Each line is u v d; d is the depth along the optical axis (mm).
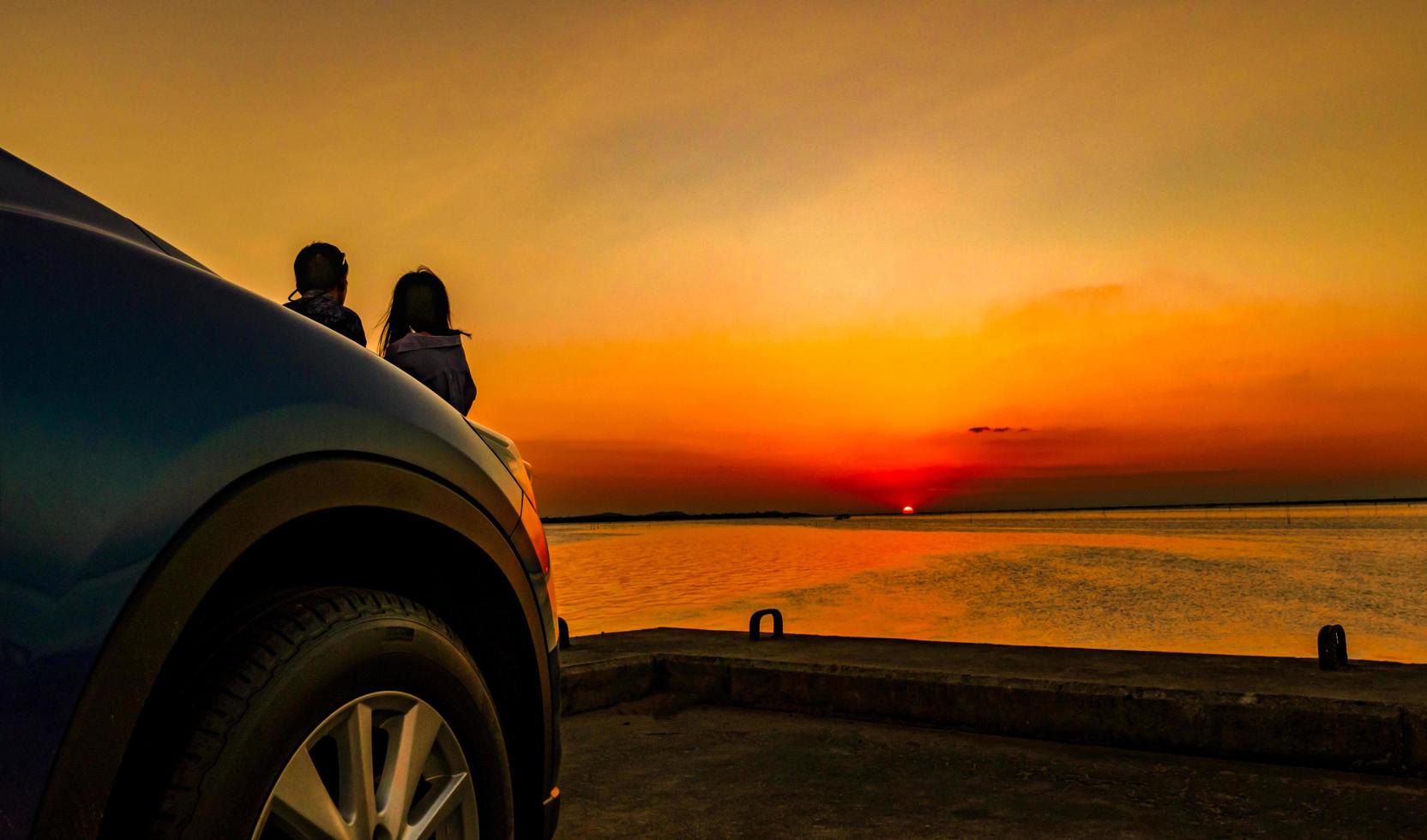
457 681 1525
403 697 1411
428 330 2992
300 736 1228
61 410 1055
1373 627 19031
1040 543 70500
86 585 1008
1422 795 2920
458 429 1717
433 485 1540
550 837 1884
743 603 23406
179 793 1110
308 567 1589
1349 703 3234
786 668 4441
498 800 1598
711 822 2820
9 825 917
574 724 4211
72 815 964
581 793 3156
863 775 3312
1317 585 30078
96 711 993
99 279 1187
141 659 1041
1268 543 67375
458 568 1717
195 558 1111
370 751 1341
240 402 1246
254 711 1177
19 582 963
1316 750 3260
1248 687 3607
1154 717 3549
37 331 1081
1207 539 75312
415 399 1620
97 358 1119
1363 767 3180
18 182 1222
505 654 1812
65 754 964
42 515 999
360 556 1665
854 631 17797
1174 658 4367
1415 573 34688
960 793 3072
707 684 4676
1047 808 2883
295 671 1233
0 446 991
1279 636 17406
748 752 3680
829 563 44281
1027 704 3812
